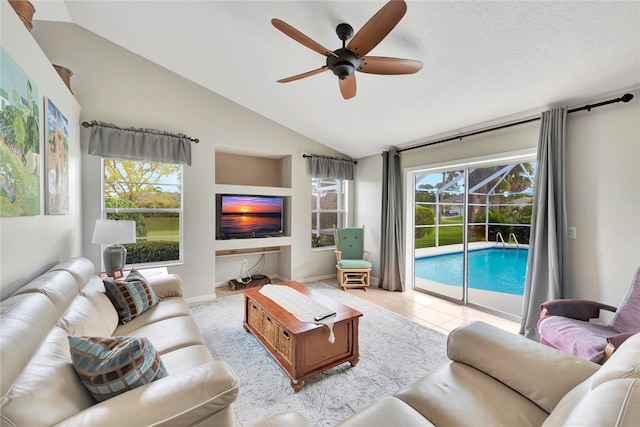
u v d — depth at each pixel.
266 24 2.29
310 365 1.99
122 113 3.30
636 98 2.23
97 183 3.15
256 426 0.98
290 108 3.78
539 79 2.30
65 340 1.23
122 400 0.98
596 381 0.86
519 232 3.20
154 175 3.61
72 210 2.67
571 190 2.59
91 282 2.04
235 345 2.57
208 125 3.85
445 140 3.70
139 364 1.12
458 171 3.78
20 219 1.57
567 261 2.57
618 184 2.32
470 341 1.45
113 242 2.56
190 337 1.83
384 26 1.54
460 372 1.37
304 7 2.04
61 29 3.00
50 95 2.03
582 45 1.89
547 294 2.67
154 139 3.39
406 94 2.89
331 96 3.24
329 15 2.06
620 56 1.94
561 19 1.74
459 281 3.78
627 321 1.96
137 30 2.71
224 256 4.35
